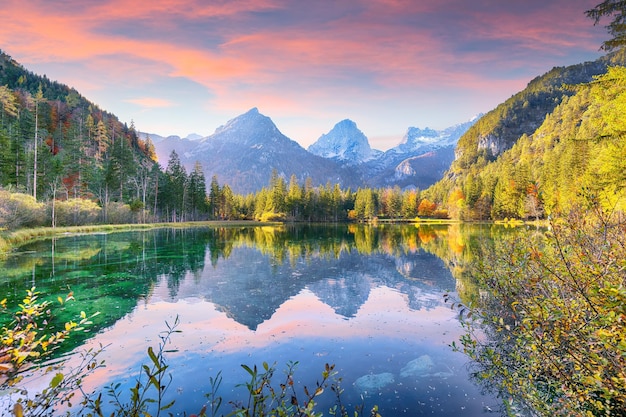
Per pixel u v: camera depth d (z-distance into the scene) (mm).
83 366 8133
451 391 7090
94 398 6812
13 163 49625
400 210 117938
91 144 88500
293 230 64750
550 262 3986
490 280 4988
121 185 68188
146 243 35156
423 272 20797
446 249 31297
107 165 67625
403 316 12359
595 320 3014
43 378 7406
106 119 105375
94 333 10500
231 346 9688
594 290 2775
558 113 137125
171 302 14180
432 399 6812
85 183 64562
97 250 28109
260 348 9562
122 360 8656
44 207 41500
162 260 24672
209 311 13039
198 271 21047
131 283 17266
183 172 88438
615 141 12484
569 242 3910
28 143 61031
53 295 14484
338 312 12961
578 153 44906
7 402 6234
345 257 27188
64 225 47406
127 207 62906
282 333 10719
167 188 77875
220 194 102188
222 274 20188
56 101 103688
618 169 11914
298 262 24750
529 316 3596
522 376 4566
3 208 30453
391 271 21219
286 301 14492
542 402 4086
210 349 9453
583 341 3068
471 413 6285
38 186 51844
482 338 9234
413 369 8125
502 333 5934
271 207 106062
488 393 6930
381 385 7418
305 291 16266
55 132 80500
